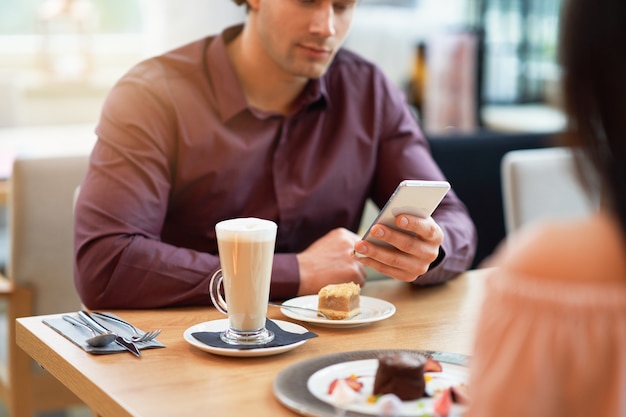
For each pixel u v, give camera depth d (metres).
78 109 4.77
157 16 3.60
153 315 1.51
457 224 1.82
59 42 4.79
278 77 1.88
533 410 0.70
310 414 1.01
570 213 2.41
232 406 1.08
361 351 1.23
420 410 1.03
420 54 4.76
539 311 0.70
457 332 1.41
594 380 0.69
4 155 3.20
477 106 4.79
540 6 5.25
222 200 1.89
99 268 1.57
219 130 1.86
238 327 1.30
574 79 0.72
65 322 1.45
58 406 2.28
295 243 1.96
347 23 1.80
